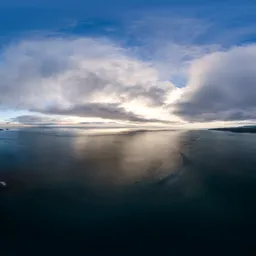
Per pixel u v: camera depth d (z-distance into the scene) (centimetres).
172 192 1858
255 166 2539
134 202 1677
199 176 2202
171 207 1620
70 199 1719
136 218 1474
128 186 1953
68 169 2405
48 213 1527
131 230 1355
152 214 1524
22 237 1292
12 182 2050
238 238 1283
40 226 1388
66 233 1324
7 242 1251
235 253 1173
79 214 1519
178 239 1276
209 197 1755
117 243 1246
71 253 1180
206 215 1510
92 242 1259
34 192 1842
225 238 1288
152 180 2100
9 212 1534
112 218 1477
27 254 1170
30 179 2128
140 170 2366
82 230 1359
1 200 1697
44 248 1209
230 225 1403
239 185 1997
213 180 2106
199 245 1233
